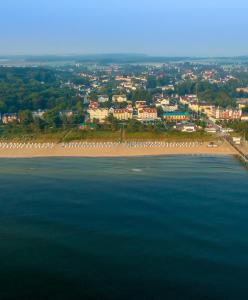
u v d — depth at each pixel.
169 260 146.25
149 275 137.38
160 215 184.00
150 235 164.50
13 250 152.38
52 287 131.12
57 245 156.12
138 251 152.00
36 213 185.50
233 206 195.00
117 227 171.25
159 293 128.38
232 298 126.38
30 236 163.25
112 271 139.25
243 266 143.12
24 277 136.25
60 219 179.00
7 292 128.88
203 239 161.75
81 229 169.38
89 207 192.75
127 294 127.75
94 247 154.62
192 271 139.88
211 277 136.62
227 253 151.38
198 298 126.25
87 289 130.12
